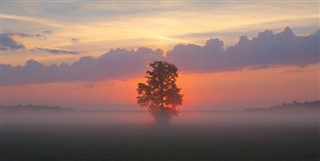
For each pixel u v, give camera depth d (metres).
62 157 44.47
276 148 50.72
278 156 43.03
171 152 47.78
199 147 52.97
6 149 53.03
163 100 106.38
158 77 105.94
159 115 106.44
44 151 50.25
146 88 106.44
